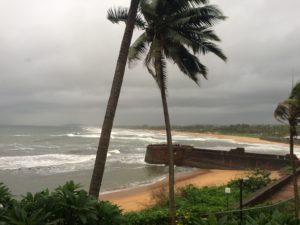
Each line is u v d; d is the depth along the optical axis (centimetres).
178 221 1346
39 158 5931
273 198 1959
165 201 2000
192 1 1312
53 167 4850
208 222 616
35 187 3478
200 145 10606
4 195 698
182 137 15988
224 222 616
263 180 2381
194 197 2028
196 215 1352
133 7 1087
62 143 9819
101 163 1030
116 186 3509
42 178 3984
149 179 3997
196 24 1364
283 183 2353
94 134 16438
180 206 1806
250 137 16675
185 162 5238
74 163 5312
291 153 1380
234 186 2395
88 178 4022
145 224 1291
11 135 13950
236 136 17512
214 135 18512
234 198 2033
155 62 1339
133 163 5497
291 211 1545
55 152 7188
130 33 1081
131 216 1315
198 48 1375
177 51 1373
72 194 660
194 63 1440
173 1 1330
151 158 5400
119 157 6394
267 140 14088
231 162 4847
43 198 650
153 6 1320
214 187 2461
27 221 584
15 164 5097
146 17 1358
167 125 1397
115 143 10462
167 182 3706
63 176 4141
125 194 3038
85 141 10781
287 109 1327
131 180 3919
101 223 672
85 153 7038
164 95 1398
